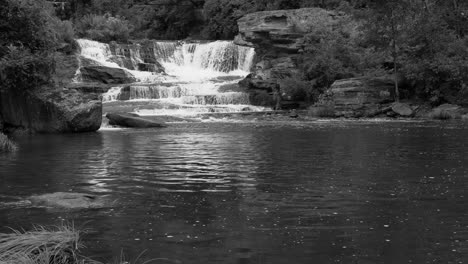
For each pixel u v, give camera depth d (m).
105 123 26.25
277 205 8.07
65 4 58.81
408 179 10.15
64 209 7.89
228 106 33.41
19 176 11.03
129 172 11.50
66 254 5.64
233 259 5.61
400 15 32.62
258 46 41.53
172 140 18.81
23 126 22.92
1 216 7.45
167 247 6.03
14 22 23.05
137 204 8.23
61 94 23.17
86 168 12.16
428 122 26.30
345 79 33.47
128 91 35.41
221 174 11.09
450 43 32.31
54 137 20.78
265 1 53.84
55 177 10.88
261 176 10.76
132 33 60.91
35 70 22.86
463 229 6.61
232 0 58.66
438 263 5.40
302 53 38.59
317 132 21.42
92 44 45.72
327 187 9.47
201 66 47.97
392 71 34.41
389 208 7.78
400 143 16.70
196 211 7.74
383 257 5.61
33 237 5.73
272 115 31.22
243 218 7.30
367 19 33.53
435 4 36.97
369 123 26.22
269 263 5.48
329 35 37.69
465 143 16.41
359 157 13.49
